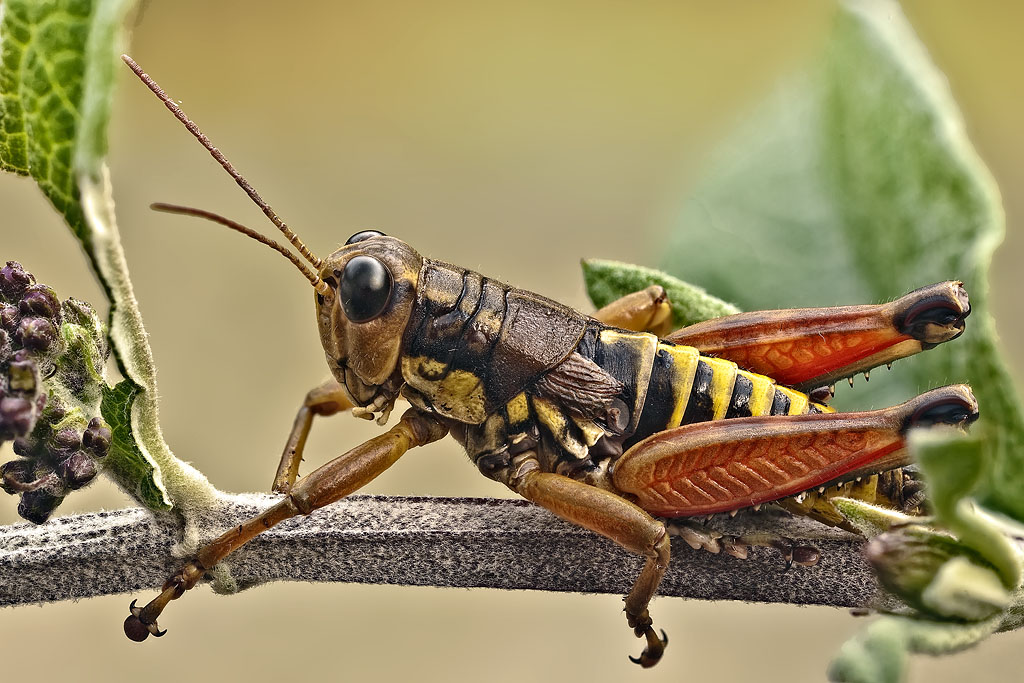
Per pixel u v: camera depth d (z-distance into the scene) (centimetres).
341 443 13
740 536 11
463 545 11
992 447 10
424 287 11
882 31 11
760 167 11
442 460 14
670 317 11
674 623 15
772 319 11
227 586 11
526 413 11
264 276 18
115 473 10
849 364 11
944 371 11
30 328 10
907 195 11
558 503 11
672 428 11
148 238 18
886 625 10
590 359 11
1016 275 16
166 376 16
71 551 10
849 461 11
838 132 11
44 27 10
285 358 16
